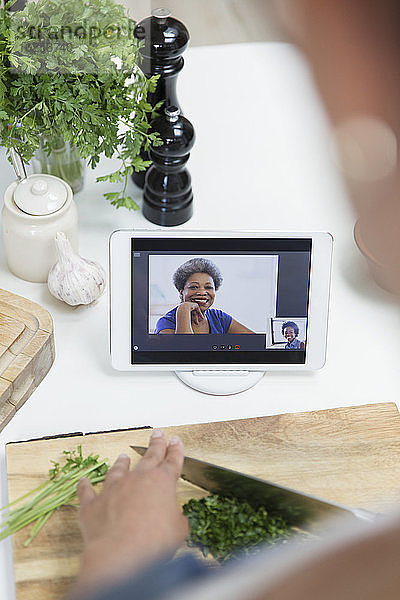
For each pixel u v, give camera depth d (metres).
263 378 0.86
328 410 0.79
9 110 0.84
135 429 0.77
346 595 0.06
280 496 0.58
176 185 0.96
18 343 0.82
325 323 0.81
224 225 1.00
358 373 0.86
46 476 0.71
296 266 0.79
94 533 0.49
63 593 0.61
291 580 0.06
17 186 0.90
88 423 0.81
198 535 0.60
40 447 0.74
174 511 0.49
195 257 0.78
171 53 0.90
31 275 0.93
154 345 0.82
